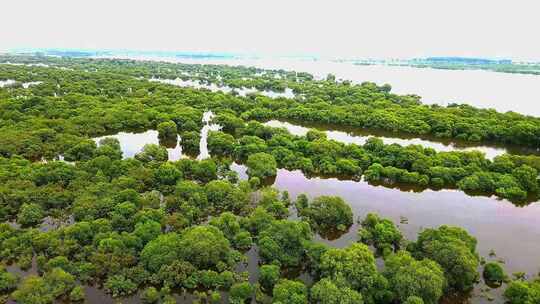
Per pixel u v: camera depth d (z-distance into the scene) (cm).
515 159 9738
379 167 9581
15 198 7412
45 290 5416
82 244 6406
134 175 8475
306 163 9938
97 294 5656
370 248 6775
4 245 6278
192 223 7281
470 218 7925
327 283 5109
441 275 5306
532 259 6575
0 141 10150
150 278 5778
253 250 6631
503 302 5541
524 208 8362
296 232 6347
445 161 9756
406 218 7862
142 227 6512
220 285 5722
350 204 8431
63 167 8612
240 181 8862
